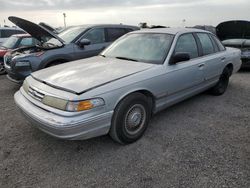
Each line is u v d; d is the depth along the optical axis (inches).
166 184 100.6
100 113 111.6
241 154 122.5
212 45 198.1
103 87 113.7
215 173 107.4
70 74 129.1
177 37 159.9
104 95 112.2
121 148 127.4
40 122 111.1
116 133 123.0
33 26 230.8
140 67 137.6
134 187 98.9
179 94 160.6
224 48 215.9
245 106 192.5
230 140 136.9
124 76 125.0
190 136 140.9
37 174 106.7
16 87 252.5
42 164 114.0
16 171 108.6
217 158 118.8
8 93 230.1
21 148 127.6
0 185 99.5
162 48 153.2
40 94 118.1
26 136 140.6
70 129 104.4
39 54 222.8
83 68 138.7
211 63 186.1
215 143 133.2
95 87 112.3
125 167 111.7
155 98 140.1
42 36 259.8
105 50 179.3
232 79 291.4
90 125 109.0
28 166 112.3
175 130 148.3
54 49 231.5
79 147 128.3
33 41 331.3
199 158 118.6
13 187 98.5
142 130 136.0
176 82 151.2
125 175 106.1
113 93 115.3
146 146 129.3
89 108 107.7
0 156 120.0
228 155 121.4
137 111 130.5
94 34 263.3
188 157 119.4
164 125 155.1
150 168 110.9
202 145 130.9
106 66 140.6
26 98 128.3
